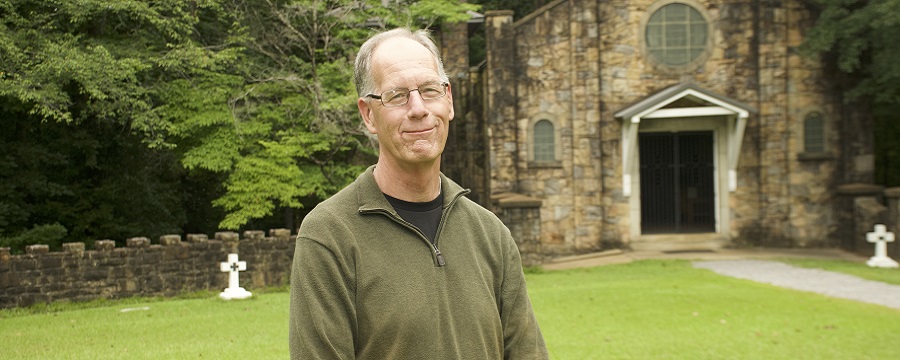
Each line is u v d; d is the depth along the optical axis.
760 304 13.14
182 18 17.98
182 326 11.32
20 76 15.34
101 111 16.98
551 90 23.55
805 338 10.29
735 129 23.23
